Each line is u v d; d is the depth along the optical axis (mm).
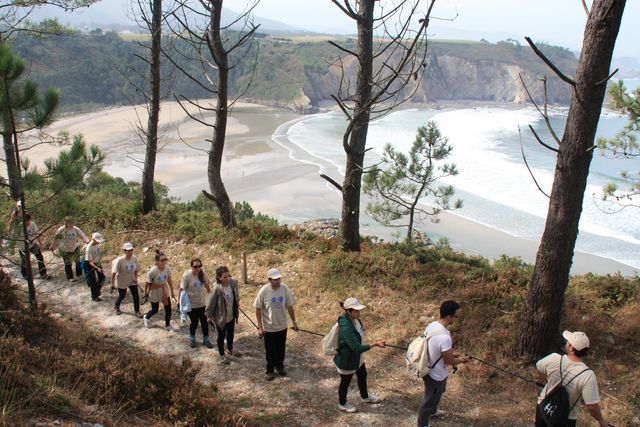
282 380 8195
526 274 11062
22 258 11297
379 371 8438
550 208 7641
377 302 10789
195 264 9180
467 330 9133
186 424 6020
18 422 4781
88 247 11375
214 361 8820
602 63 6969
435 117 131125
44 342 7578
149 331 10031
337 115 143250
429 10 7195
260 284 12461
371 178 21156
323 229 32031
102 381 6371
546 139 92312
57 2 13789
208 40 13258
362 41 11195
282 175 58688
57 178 8016
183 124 104312
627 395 7102
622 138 12852
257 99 168875
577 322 8711
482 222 41594
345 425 6941
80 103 132250
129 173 60188
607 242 37062
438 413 7082
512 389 7594
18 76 7453
